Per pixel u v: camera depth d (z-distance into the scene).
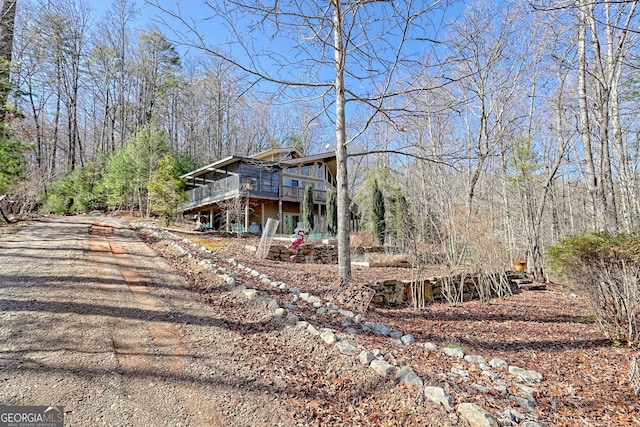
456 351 3.28
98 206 20.19
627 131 10.17
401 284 6.11
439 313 5.36
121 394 2.40
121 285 4.89
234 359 3.00
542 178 12.20
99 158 22.66
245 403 2.38
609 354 3.58
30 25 12.44
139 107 26.20
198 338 3.40
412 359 2.98
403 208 7.60
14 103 10.31
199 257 6.89
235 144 24.81
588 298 4.26
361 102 5.62
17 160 8.57
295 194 18.48
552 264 4.56
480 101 10.64
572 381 2.88
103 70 24.78
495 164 13.27
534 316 5.30
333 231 16.83
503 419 2.07
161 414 2.21
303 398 2.46
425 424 2.12
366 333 3.57
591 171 8.51
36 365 2.66
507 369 3.00
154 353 3.03
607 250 4.01
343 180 5.21
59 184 18.36
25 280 4.68
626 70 8.56
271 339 3.44
